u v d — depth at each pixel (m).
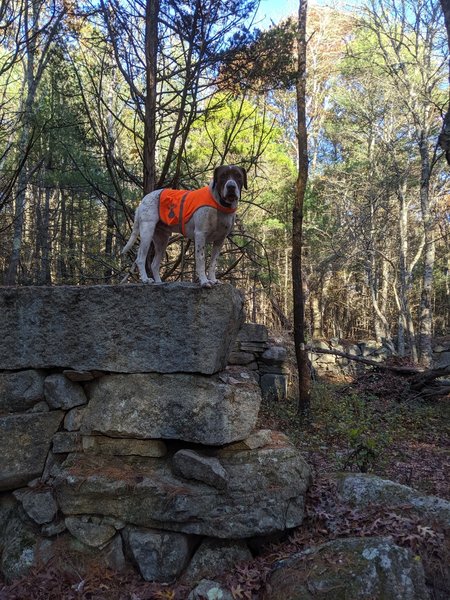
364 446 4.92
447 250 28.30
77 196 18.62
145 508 3.42
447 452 7.12
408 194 23.09
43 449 3.72
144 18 7.08
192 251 8.90
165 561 3.33
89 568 3.38
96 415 3.70
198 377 3.68
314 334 24.56
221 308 3.65
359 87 23.36
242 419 3.71
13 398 3.76
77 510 3.47
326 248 22.80
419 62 18.27
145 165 7.48
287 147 26.38
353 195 23.61
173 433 3.61
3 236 15.77
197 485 3.51
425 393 10.99
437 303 35.38
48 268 17.38
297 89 9.52
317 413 9.25
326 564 2.98
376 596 2.75
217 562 3.39
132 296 3.71
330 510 3.73
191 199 4.06
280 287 25.23
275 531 3.46
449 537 3.30
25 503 3.56
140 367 3.70
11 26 7.43
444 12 6.58
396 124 21.62
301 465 3.80
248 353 10.42
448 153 6.37
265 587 3.09
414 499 3.73
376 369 12.66
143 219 4.32
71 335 3.75
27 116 9.72
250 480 3.56
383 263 25.83
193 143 13.22
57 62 8.77
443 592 2.92
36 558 3.43
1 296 3.79
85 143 9.98
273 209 18.42
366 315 30.55
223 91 8.32
